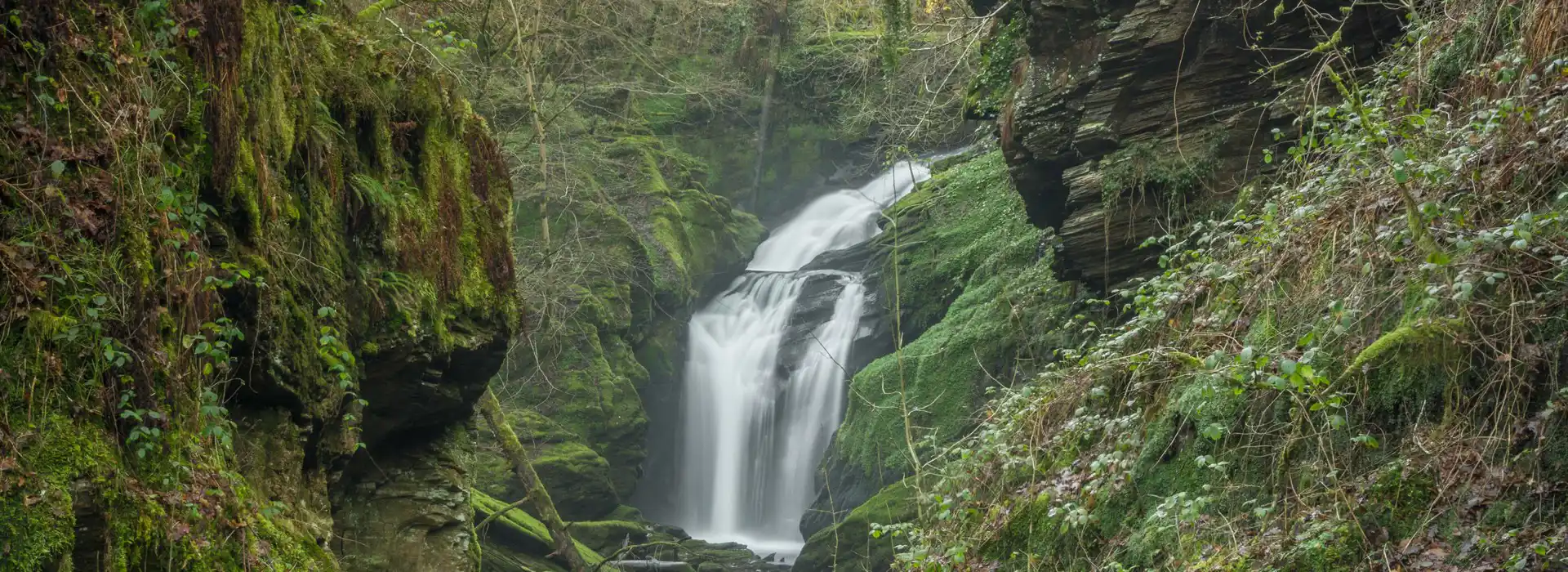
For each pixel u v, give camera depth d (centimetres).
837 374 2292
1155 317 796
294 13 676
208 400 498
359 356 668
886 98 2400
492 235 820
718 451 2434
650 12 2409
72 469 419
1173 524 624
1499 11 658
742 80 3111
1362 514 520
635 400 2236
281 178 591
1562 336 489
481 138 836
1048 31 1163
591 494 2009
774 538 2289
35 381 419
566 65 2133
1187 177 1030
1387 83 823
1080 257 1101
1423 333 532
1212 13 1022
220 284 504
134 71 477
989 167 2167
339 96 676
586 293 2238
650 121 3012
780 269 2870
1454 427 513
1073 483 750
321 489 655
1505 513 470
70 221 439
